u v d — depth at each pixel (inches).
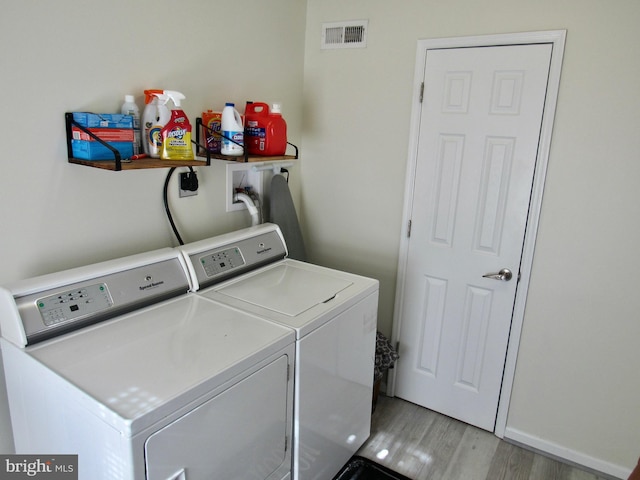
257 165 96.0
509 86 84.4
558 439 91.8
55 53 58.9
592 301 83.9
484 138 88.3
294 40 101.2
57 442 51.4
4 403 60.3
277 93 99.3
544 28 80.0
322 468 76.6
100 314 59.8
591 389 86.9
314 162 110.0
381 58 96.3
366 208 105.3
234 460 55.8
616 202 79.0
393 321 106.0
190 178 81.0
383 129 99.3
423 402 106.2
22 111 57.0
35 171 59.6
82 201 65.9
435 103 92.0
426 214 97.3
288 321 64.6
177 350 55.0
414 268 101.1
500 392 95.8
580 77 78.4
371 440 95.1
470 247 93.6
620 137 77.0
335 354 73.2
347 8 98.1
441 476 86.4
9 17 53.9
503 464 90.1
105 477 46.1
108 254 70.9
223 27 82.5
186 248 73.5
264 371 57.7
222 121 77.4
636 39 73.5
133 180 72.5
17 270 60.1
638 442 84.7
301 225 114.9
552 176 83.5
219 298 71.4
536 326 89.7
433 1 88.7
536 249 87.0
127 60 67.6
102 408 44.1
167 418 45.7
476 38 85.5
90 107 64.1
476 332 96.2
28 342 53.1
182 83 76.9
